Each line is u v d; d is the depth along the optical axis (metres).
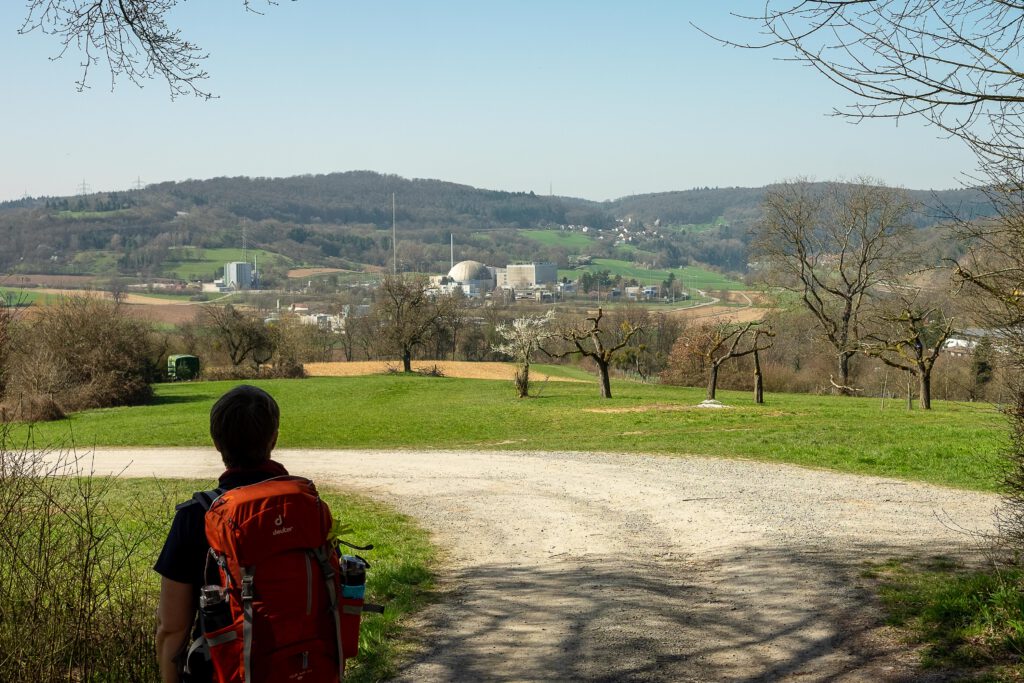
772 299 59.53
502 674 6.12
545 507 14.62
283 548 3.03
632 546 11.05
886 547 10.14
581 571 9.58
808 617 7.32
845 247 52.91
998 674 5.65
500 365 87.44
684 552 10.57
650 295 185.75
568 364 94.00
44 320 49.03
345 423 36.69
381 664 6.31
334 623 3.16
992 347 8.17
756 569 9.31
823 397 46.06
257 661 2.97
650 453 22.20
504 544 11.49
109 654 5.26
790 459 19.36
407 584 8.92
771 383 60.41
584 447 24.72
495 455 23.89
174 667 3.20
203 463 25.28
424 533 12.48
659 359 83.56
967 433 21.56
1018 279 6.79
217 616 2.99
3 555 5.30
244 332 76.56
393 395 51.59
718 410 34.84
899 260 49.53
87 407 46.41
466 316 102.06
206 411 44.78
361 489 18.09
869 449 19.94
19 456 5.96
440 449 27.09
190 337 80.50
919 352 36.47
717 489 15.62
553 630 7.20
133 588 6.06
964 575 8.35
